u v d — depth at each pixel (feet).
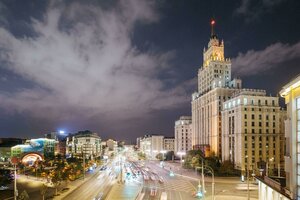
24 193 228.84
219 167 437.17
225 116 476.54
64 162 510.99
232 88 528.63
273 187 157.28
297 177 129.49
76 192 305.73
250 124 426.10
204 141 582.76
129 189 321.73
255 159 420.77
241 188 307.17
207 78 599.16
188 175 433.89
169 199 258.16
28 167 502.79
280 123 438.81
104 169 577.84
